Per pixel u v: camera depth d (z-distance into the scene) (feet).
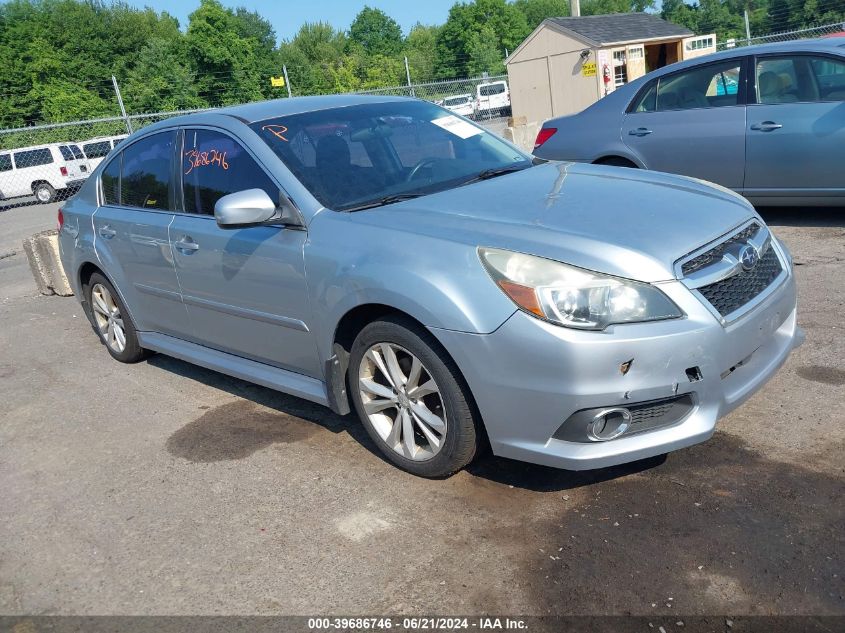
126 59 188.55
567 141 24.72
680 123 22.47
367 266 10.44
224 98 151.53
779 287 10.65
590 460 9.18
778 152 20.90
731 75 21.72
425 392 10.48
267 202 11.34
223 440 13.23
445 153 13.50
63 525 11.15
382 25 331.16
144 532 10.68
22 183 76.23
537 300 9.09
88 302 18.19
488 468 11.18
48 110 145.38
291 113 13.56
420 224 10.57
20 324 22.91
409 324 10.24
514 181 12.19
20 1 182.50
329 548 9.77
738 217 10.70
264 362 13.32
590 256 9.26
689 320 9.12
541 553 9.14
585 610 8.14
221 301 13.29
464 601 8.50
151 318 15.87
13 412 15.84
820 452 10.53
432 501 10.51
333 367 11.45
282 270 11.75
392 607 8.55
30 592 9.66
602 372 8.91
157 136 15.17
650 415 9.33
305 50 268.82
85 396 16.24
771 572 8.36
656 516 9.57
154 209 14.84
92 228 16.72
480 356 9.44
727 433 11.35
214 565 9.73
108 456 13.21
